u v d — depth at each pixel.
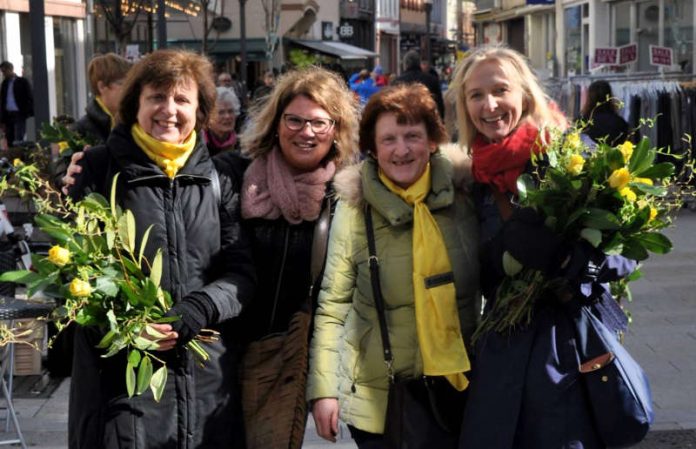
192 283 4.85
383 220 4.92
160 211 4.84
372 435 4.93
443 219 4.89
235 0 51.12
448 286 4.80
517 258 4.46
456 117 5.20
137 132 4.89
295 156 5.10
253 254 5.10
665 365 9.07
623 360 4.49
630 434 4.46
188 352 4.81
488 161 4.79
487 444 4.46
